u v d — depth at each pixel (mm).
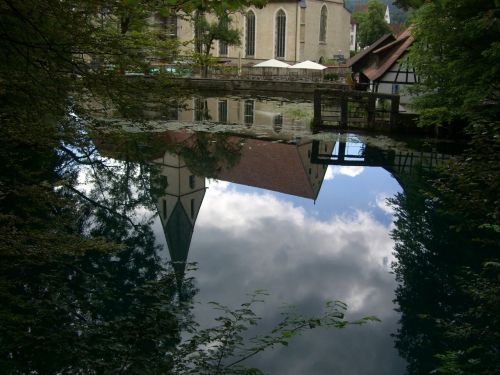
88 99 6336
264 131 29094
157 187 18484
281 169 21906
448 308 9812
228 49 74688
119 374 5273
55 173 15805
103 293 8875
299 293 10398
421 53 21016
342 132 28531
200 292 10195
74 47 5703
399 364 7855
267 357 7949
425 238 13703
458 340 8320
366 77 43719
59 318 6859
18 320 5875
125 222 14562
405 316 9469
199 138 27141
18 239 6598
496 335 6469
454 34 18406
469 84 18047
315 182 20000
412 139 26234
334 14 77375
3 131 6961
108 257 11609
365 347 8391
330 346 8383
